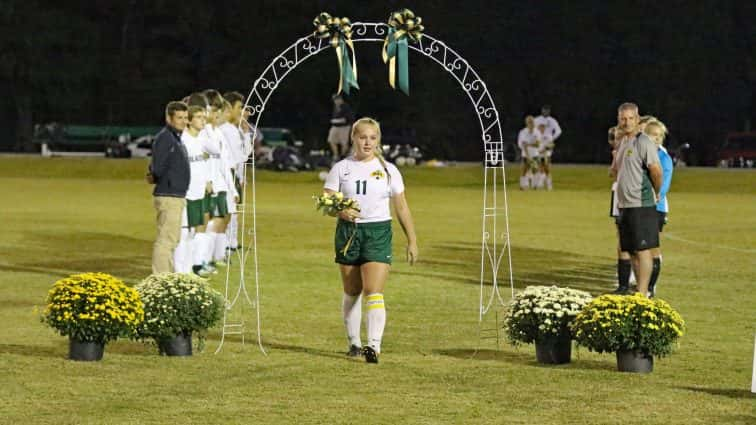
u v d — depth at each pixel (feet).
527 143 392.06
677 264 183.11
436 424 79.82
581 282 161.07
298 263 178.60
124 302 100.37
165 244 140.46
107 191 363.15
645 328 96.12
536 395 88.53
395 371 97.76
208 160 169.68
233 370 97.50
